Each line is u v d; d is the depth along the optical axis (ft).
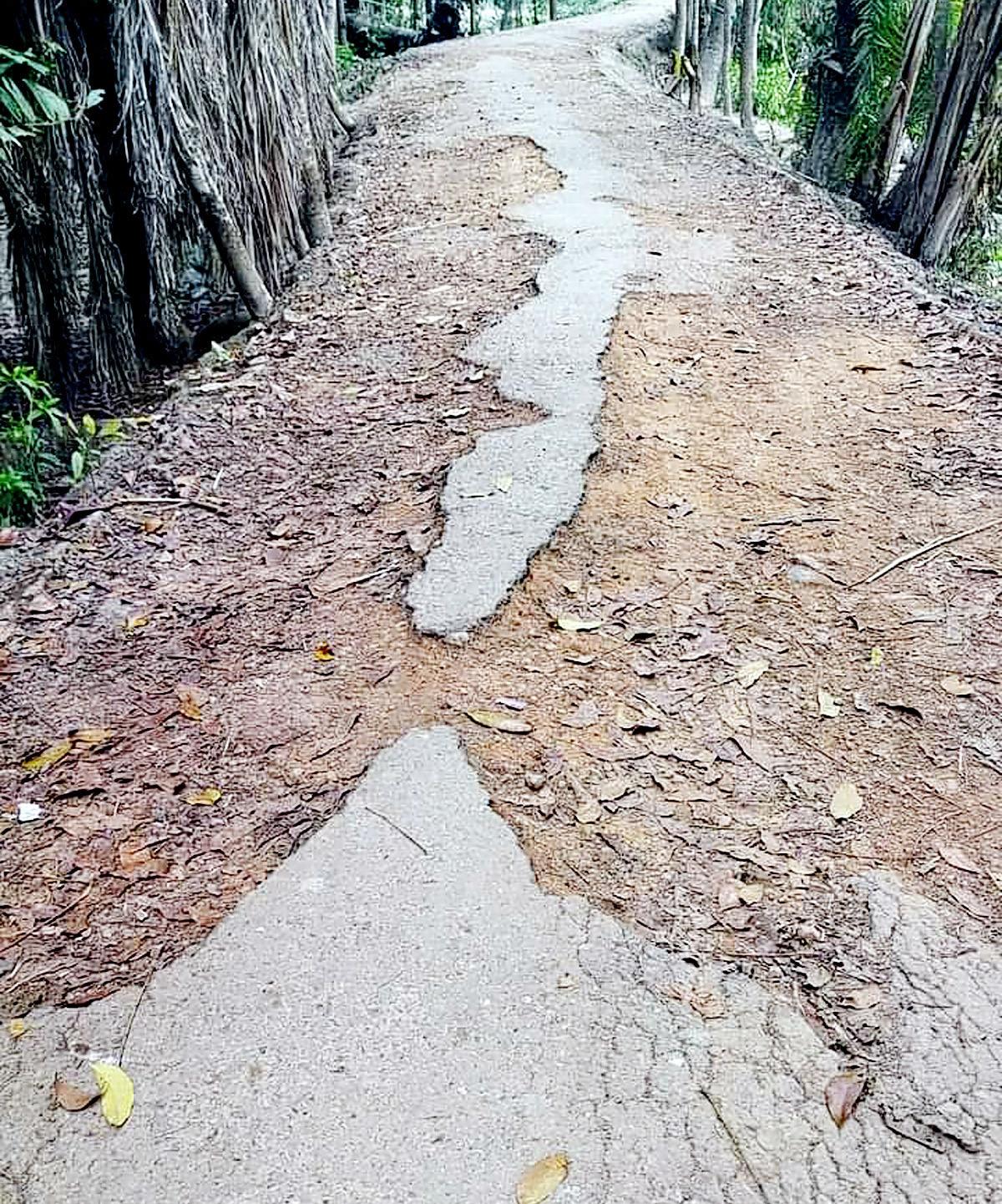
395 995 6.81
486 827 8.11
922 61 31.24
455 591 11.01
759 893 7.54
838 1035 6.53
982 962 6.99
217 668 10.24
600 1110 6.10
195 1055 6.49
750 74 46.78
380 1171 5.82
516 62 50.29
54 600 11.43
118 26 16.85
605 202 25.71
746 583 11.18
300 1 23.99
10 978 7.06
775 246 22.70
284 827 8.22
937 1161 5.84
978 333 17.54
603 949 7.09
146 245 18.72
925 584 11.06
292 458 14.55
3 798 8.63
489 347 17.17
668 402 15.20
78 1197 5.77
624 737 9.06
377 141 34.32
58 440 16.21
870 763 8.75
